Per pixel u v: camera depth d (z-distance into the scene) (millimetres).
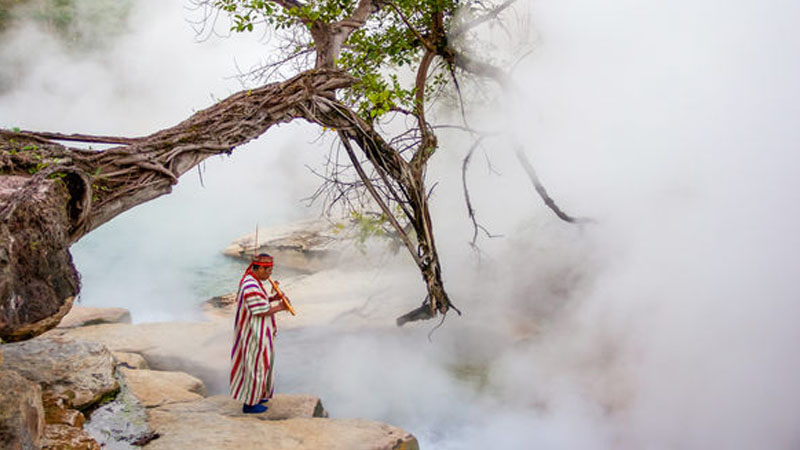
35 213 3580
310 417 5738
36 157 4238
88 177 4234
